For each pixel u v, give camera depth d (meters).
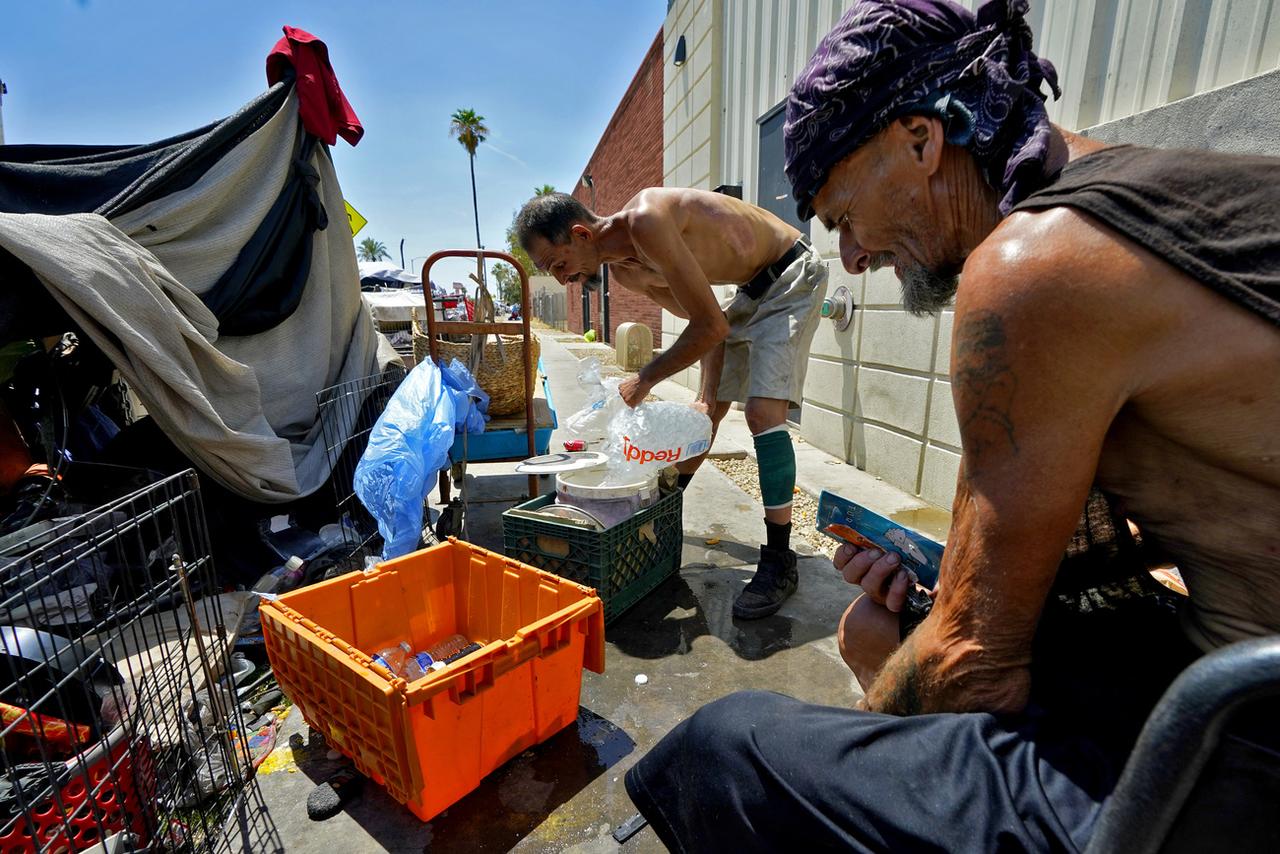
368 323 3.13
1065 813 0.60
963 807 0.63
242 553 2.38
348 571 2.34
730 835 0.75
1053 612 0.86
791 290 2.43
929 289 0.91
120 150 2.55
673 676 1.91
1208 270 0.53
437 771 1.33
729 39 5.45
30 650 1.36
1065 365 0.58
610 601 2.10
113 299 1.95
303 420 2.76
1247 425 0.55
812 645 2.07
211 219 2.42
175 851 1.27
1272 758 0.41
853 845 0.66
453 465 2.88
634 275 2.64
